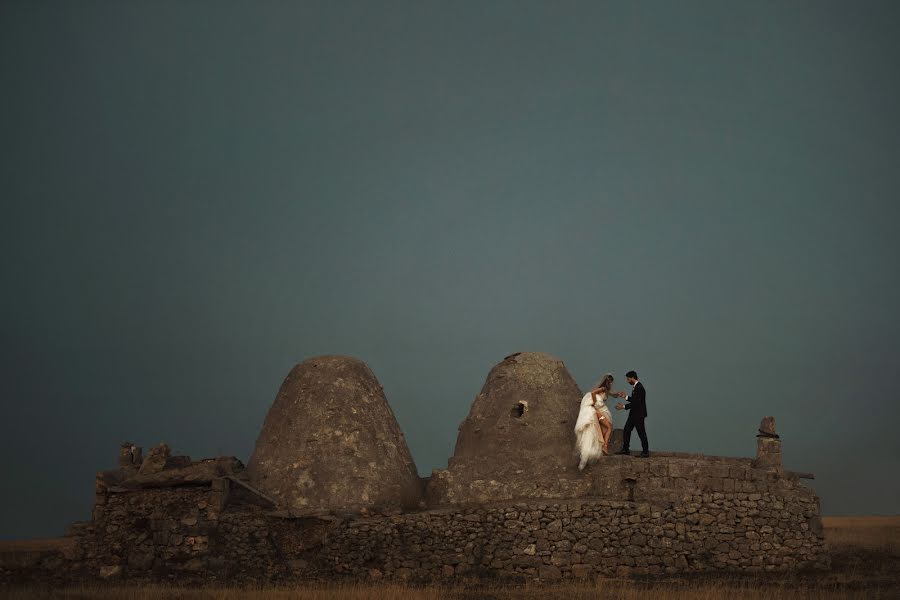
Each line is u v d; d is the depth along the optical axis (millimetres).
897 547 27703
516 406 26578
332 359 27328
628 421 26141
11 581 23469
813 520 24562
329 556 24047
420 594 21109
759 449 25375
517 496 25359
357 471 25453
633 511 24297
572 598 20781
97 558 24172
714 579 23172
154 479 24406
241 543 24125
